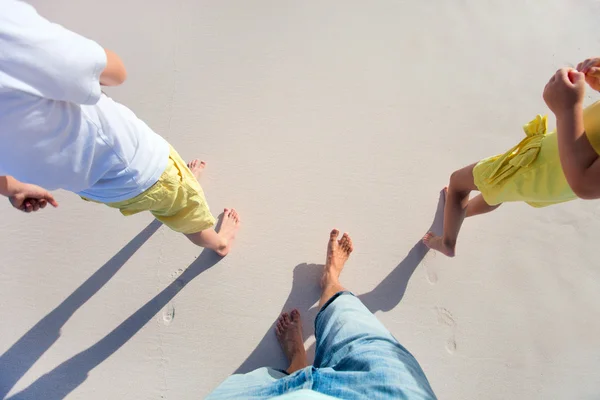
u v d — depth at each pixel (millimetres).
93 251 1777
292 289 1760
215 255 1788
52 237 1790
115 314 1700
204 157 1932
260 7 2197
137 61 2070
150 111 1992
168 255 1784
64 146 827
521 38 2191
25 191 1125
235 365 1657
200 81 2055
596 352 1723
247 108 2020
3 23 648
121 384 1621
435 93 2076
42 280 1730
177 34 2127
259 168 1926
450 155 1976
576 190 946
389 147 1977
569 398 1664
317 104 2037
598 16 2240
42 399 1586
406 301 1760
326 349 1273
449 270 1808
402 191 1912
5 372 1605
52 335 1660
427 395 974
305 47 2139
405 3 2238
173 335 1686
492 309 1764
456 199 1540
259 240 1819
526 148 1203
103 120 882
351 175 1929
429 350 1703
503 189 1306
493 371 1688
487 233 1864
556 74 1011
